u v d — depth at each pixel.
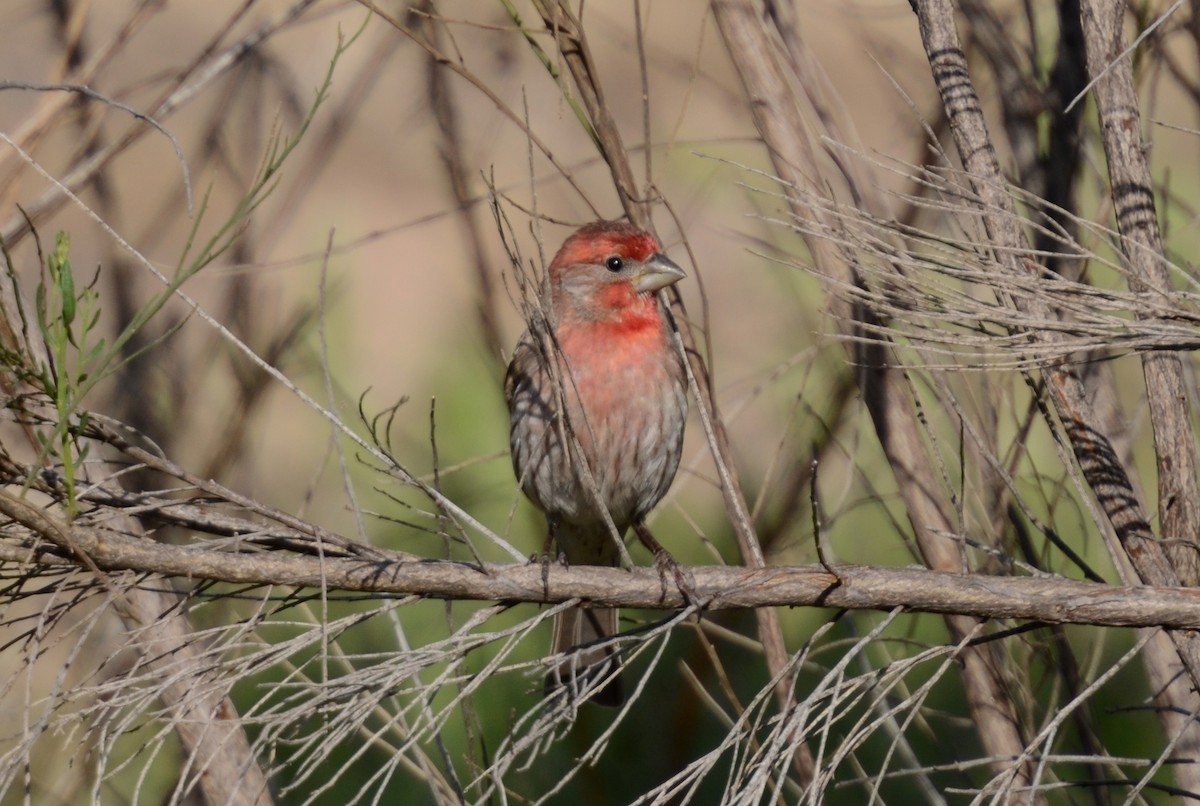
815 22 11.75
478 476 12.73
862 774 6.93
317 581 5.20
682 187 13.80
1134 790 5.04
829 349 8.52
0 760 4.47
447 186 9.25
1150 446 10.32
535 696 10.74
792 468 8.80
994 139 8.48
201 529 5.29
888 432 6.86
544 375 8.30
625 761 10.07
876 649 9.08
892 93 9.88
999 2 9.12
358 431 11.91
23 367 4.67
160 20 13.37
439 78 8.77
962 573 5.44
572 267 8.27
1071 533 9.52
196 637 4.94
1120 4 5.93
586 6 11.02
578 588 5.45
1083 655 9.51
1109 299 5.02
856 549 10.15
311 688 4.81
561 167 7.05
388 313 15.63
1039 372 6.76
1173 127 5.18
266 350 8.64
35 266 10.15
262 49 9.10
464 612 10.77
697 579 5.50
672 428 8.48
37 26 11.34
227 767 6.15
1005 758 5.27
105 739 4.82
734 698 6.89
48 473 5.04
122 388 8.41
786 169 6.98
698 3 15.89
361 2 6.75
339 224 16.22
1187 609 5.17
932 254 5.73
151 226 8.83
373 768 10.01
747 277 13.23
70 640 8.80
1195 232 10.91
